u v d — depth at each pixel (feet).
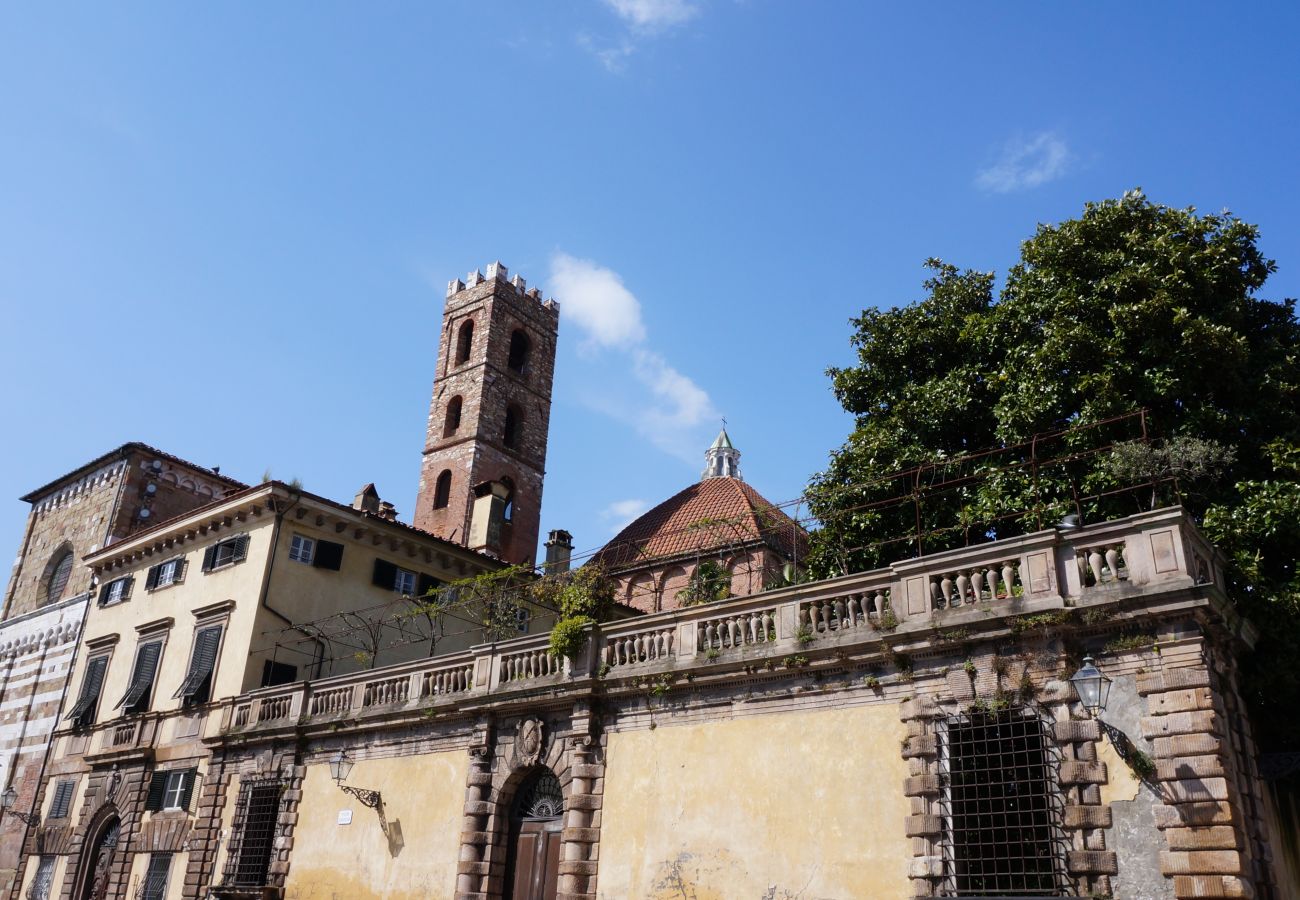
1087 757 51.83
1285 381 73.51
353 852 86.02
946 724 56.90
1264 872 49.49
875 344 95.61
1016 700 54.80
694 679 68.44
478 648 83.20
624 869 67.51
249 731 99.35
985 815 54.90
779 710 64.23
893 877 55.72
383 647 115.96
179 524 124.26
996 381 84.53
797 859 59.82
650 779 68.80
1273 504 65.62
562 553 145.89
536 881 74.33
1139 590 52.11
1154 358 75.00
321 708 95.86
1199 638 50.52
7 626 154.30
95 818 116.57
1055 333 77.97
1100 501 73.87
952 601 59.00
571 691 74.08
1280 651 60.54
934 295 97.09
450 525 186.19
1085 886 49.80
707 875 63.36
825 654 62.49
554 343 222.69
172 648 118.73
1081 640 54.29
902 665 59.62
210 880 97.04
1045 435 72.95
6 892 124.77
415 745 85.56
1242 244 78.95
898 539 76.89
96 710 127.34
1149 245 77.87
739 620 68.39
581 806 70.90
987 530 82.53
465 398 200.75
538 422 210.38
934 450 87.97
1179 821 48.34
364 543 118.83
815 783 60.80
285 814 93.09
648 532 168.96
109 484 151.23
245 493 114.52
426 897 78.38
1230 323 75.61
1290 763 56.80
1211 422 71.82
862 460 89.92
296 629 109.70
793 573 103.24
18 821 130.52
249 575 111.55
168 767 109.60
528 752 76.54
